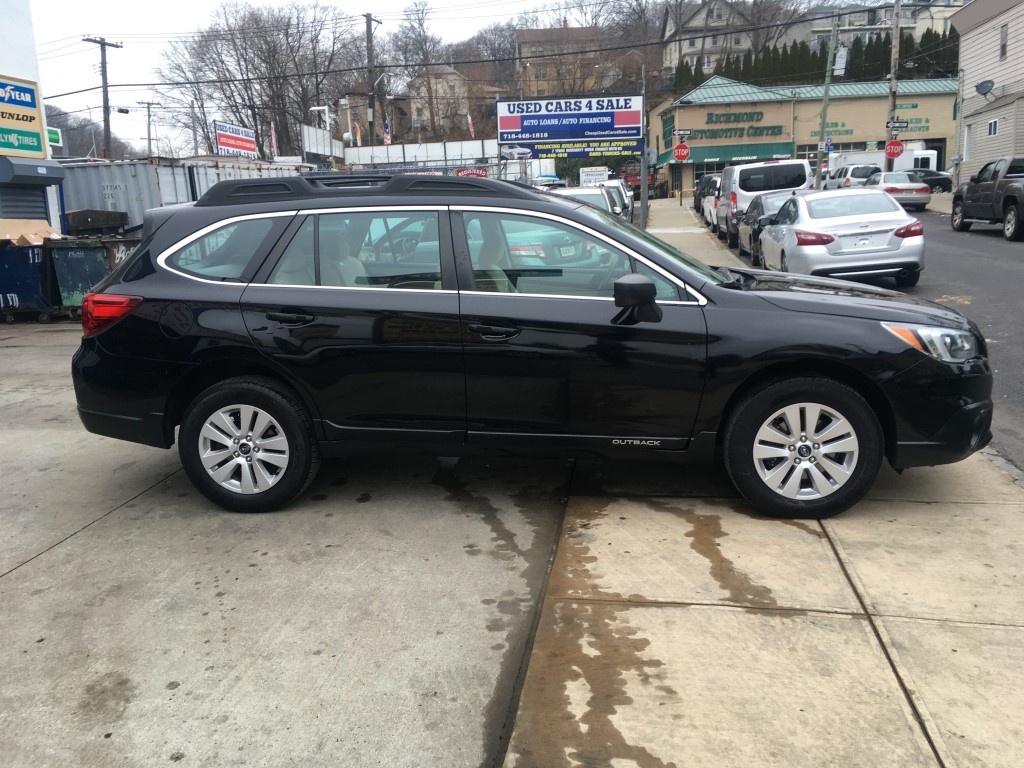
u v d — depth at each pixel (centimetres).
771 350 420
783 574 379
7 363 948
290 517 466
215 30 6219
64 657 332
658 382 429
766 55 6262
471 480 518
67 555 425
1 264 1254
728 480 502
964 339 429
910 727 274
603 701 293
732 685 299
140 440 469
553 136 2825
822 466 430
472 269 442
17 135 1415
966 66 3316
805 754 263
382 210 452
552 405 439
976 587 362
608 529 437
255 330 446
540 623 346
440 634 341
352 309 442
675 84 6544
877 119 5059
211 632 347
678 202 4541
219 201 479
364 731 282
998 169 1916
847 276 1171
